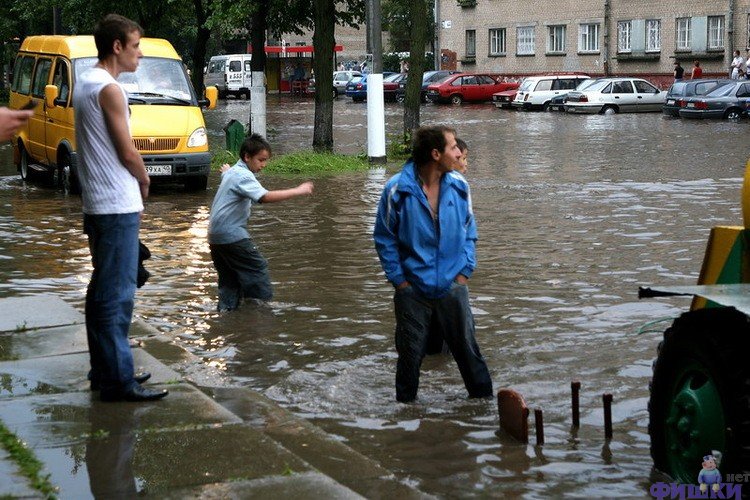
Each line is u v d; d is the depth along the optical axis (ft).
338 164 74.08
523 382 23.09
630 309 29.89
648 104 150.71
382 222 21.65
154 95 61.11
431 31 247.50
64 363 23.03
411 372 21.81
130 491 15.85
